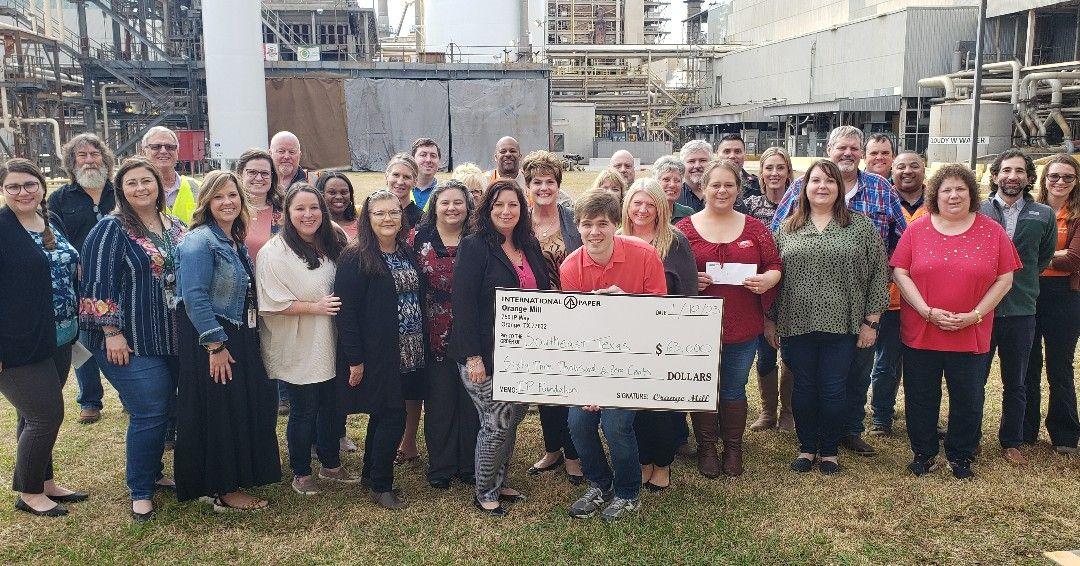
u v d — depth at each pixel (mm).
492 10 40156
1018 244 4531
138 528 3914
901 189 5234
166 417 4074
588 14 74688
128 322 3916
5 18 33125
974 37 33219
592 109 45781
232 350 3957
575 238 4758
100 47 33062
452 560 3617
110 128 31625
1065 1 28484
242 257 4086
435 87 31031
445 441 4395
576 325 3688
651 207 4121
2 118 24375
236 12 26812
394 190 5508
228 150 27500
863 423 5293
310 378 4160
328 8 39219
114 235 3865
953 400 4461
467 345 3869
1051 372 4820
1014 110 24188
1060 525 3891
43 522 3982
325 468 4566
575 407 3873
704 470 4574
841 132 4891
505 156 5996
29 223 3895
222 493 4012
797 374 4602
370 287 4027
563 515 4066
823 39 40250
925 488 4348
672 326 3637
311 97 29812
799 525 3918
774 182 5414
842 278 4367
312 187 4148
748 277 4363
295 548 3734
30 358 3824
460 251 3912
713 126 49031
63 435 5293
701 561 3590
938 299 4320
